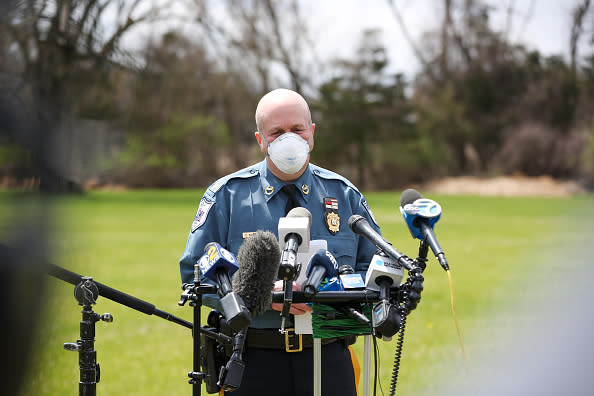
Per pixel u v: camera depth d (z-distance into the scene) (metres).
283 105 3.59
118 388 6.82
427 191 72.56
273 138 3.60
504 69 76.75
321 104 72.00
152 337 9.25
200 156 72.75
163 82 54.47
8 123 1.63
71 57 29.17
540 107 74.06
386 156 76.00
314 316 3.21
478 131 77.12
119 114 52.66
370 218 3.97
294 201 3.74
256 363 3.59
